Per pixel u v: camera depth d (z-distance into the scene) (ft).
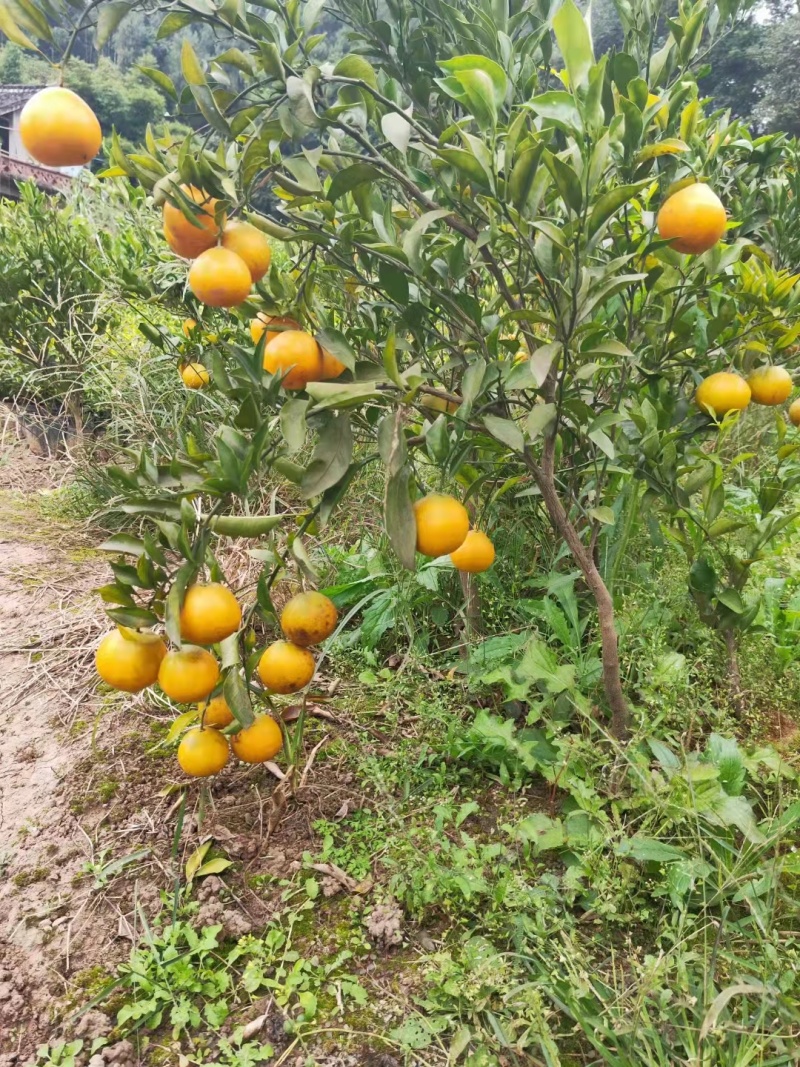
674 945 4.68
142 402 12.21
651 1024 4.25
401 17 6.27
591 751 6.00
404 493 4.24
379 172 4.51
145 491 4.74
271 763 7.09
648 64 6.68
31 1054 4.72
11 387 16.38
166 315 13.76
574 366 4.95
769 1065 4.09
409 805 6.48
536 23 6.77
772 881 4.75
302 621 4.47
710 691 6.85
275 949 5.32
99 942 5.47
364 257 5.37
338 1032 4.77
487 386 4.83
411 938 5.39
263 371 4.64
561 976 4.63
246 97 4.63
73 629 9.39
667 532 7.11
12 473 14.92
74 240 14.97
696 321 6.25
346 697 7.95
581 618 8.14
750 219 7.50
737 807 5.28
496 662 7.43
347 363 4.50
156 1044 4.79
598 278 4.48
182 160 3.79
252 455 4.08
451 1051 4.40
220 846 6.22
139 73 4.24
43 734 7.70
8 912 5.73
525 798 6.38
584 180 4.36
